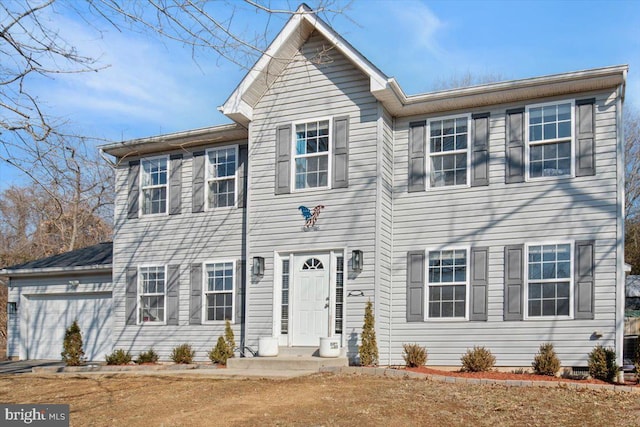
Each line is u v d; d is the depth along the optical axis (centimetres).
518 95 1429
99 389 1239
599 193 1352
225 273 1708
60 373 1536
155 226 1830
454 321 1436
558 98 1411
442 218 1480
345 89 1529
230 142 1755
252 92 1606
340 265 1492
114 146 1834
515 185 1425
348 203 1487
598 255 1335
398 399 1029
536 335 1365
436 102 1487
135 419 969
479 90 1438
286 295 1542
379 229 1448
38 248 3088
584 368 1315
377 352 1387
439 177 1508
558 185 1388
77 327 1747
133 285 1831
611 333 1303
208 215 1756
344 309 1454
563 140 1396
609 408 983
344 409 967
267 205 1581
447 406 990
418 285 1477
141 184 1870
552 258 1375
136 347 1798
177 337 1744
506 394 1084
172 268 1781
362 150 1491
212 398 1077
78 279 2078
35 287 2167
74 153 881
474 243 1444
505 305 1398
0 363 2031
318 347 1485
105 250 2247
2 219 3122
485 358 1346
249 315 1565
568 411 964
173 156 1831
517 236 1409
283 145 1581
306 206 1533
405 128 1548
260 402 1028
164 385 1230
